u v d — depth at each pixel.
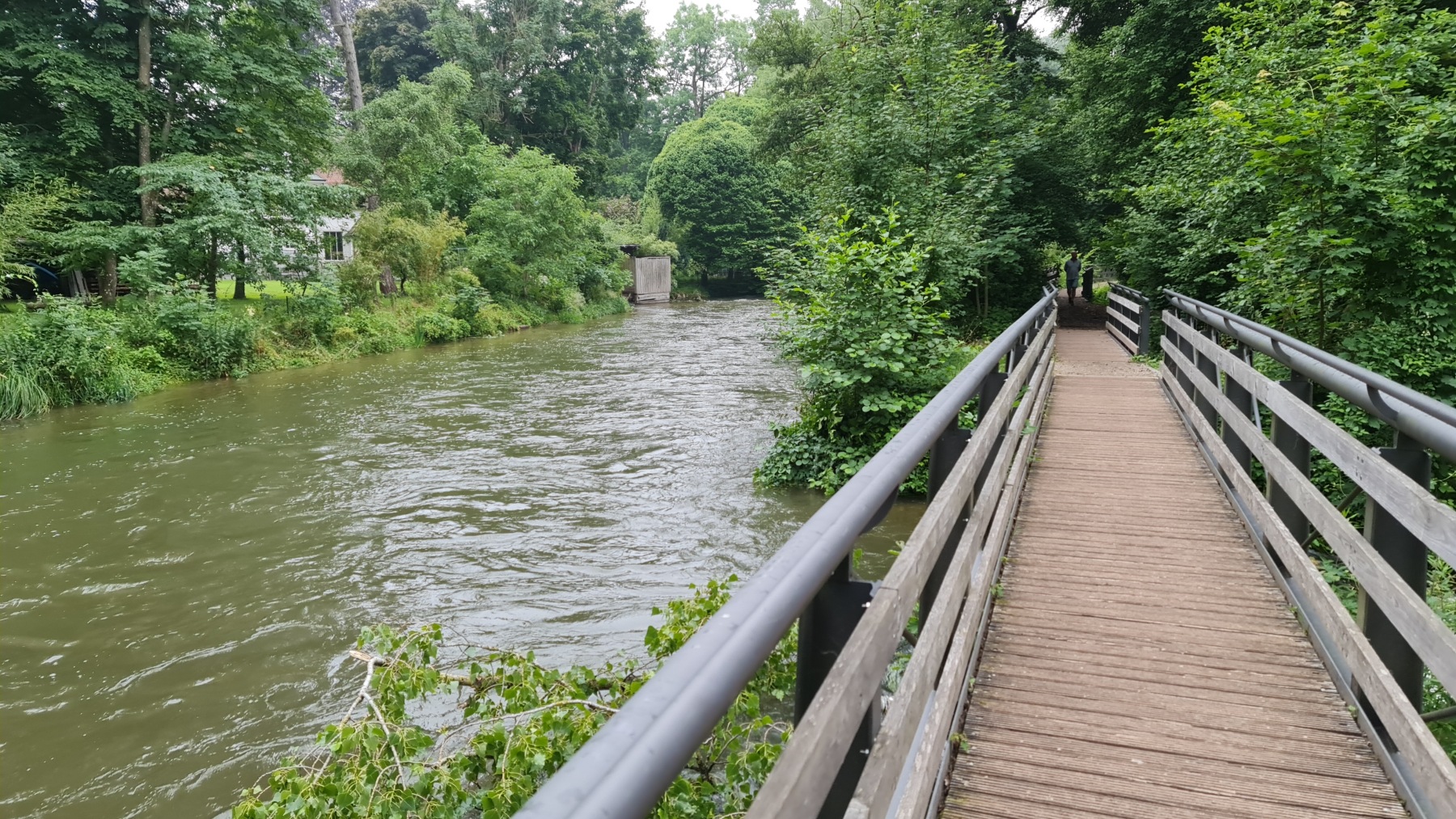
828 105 22.12
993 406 4.00
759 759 3.36
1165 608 3.84
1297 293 8.41
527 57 46.28
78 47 20.02
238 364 18.78
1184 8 15.52
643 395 15.94
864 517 1.30
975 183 14.90
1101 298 27.94
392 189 30.39
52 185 18.66
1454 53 8.53
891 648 1.42
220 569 7.57
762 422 13.38
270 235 21.31
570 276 35.12
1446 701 3.87
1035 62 24.50
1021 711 2.98
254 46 22.98
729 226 53.72
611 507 9.25
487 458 11.40
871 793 1.34
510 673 4.07
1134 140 17.86
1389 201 7.40
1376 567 2.63
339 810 3.20
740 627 0.84
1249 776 2.60
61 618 6.61
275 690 5.55
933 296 10.51
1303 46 10.02
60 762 4.80
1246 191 8.84
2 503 9.49
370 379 18.20
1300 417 3.73
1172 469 6.30
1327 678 3.19
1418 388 7.87
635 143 79.50
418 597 6.92
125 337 17.45
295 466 11.05
